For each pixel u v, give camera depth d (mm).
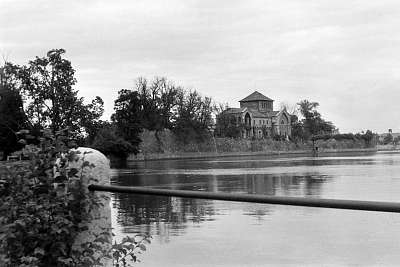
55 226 4586
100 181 5141
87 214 4828
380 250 18312
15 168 4797
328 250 18641
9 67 123688
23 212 4648
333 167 94688
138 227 25984
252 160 149375
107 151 136750
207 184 59938
